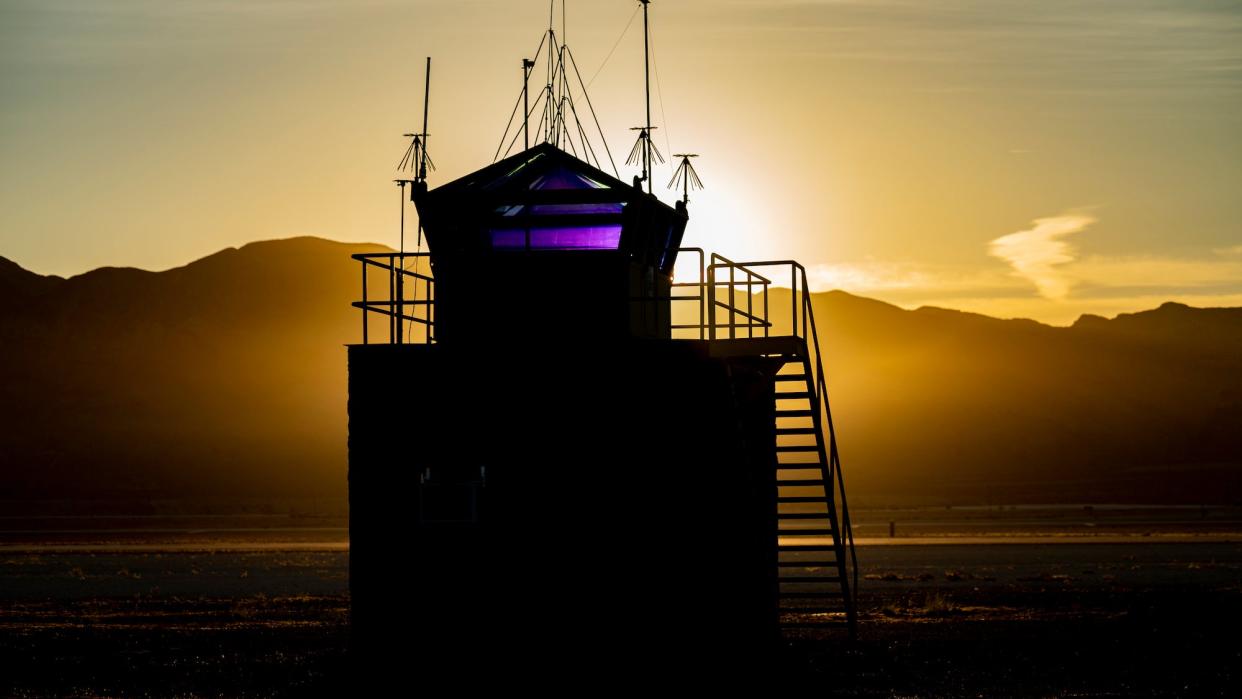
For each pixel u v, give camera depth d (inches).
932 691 1247.5
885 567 3191.4
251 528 5994.1
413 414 1320.1
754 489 1378.0
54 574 3238.2
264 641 1722.4
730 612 1277.1
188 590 2751.0
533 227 1369.3
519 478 1302.9
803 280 1430.9
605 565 1286.9
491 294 1363.2
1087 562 3284.9
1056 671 1369.3
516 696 1179.9
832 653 1483.8
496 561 1296.8
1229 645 1569.9
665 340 1301.7
